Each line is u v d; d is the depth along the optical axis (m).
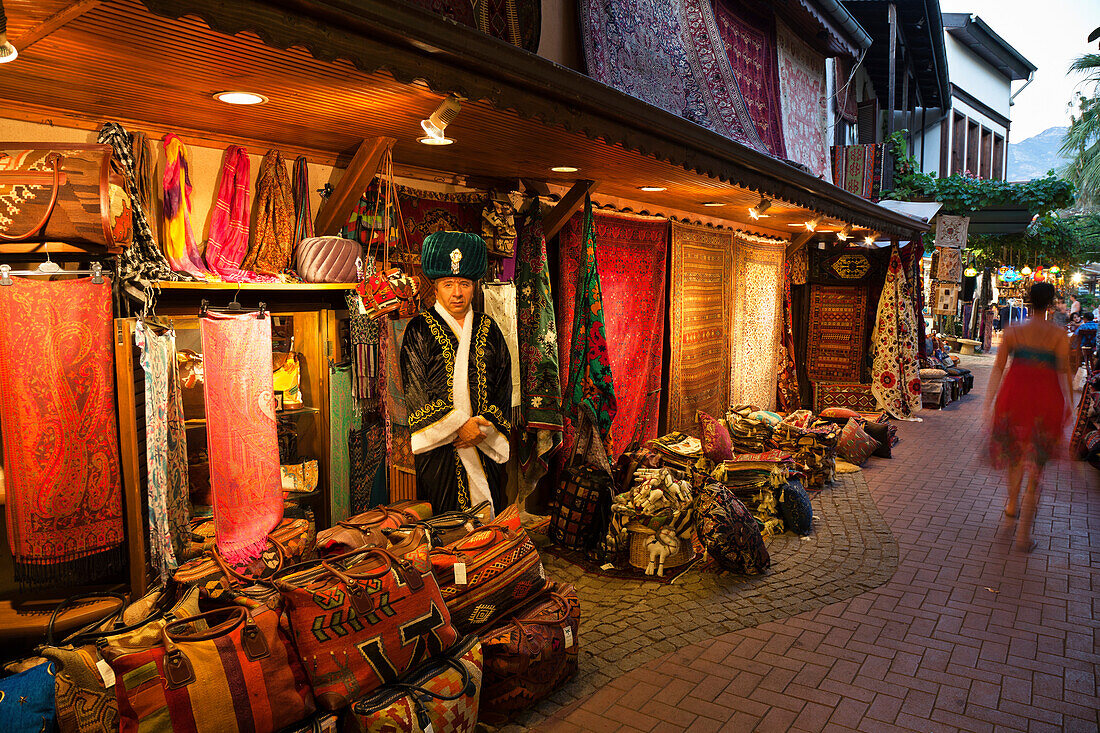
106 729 2.30
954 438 10.02
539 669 3.30
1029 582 4.94
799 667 3.75
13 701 2.29
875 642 4.04
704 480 5.86
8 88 2.78
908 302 11.31
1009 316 24.88
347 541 3.22
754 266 9.03
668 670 3.71
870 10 12.62
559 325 5.81
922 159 18.73
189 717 2.29
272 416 3.53
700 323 7.69
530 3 5.07
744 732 3.18
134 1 1.93
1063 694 3.50
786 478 6.21
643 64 6.31
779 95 8.79
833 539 5.82
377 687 2.71
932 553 5.52
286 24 2.15
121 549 2.85
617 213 6.20
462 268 4.05
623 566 5.12
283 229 3.83
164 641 2.36
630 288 6.46
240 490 3.34
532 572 3.53
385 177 4.33
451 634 2.95
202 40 2.27
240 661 2.42
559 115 3.36
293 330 4.05
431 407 4.02
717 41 7.48
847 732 3.18
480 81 2.90
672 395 7.22
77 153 2.67
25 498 2.65
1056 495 7.25
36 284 2.61
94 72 2.58
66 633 2.71
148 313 3.07
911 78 15.83
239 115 3.30
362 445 4.07
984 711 3.36
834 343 11.68
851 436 8.51
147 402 2.77
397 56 2.53
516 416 4.74
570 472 5.46
